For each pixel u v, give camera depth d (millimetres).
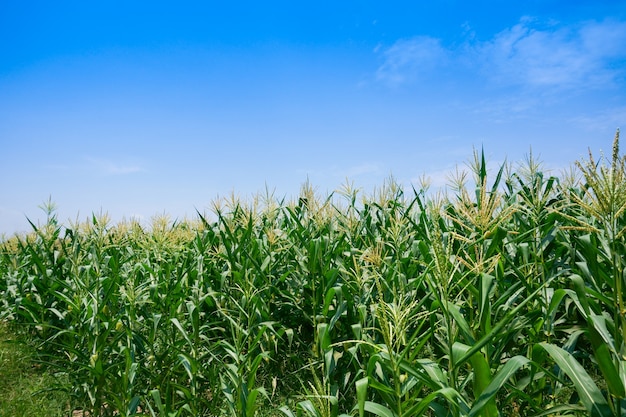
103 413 6551
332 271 6832
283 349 7762
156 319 6387
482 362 3451
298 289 7965
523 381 4297
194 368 5762
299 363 7176
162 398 6465
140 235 11250
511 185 7562
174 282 8484
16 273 11547
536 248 5367
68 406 7109
